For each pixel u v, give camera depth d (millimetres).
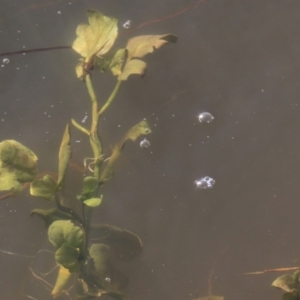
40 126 1236
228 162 1235
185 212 1212
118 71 1137
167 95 1259
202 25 1306
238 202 1220
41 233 1191
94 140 1115
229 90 1267
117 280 1127
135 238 1137
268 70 1280
